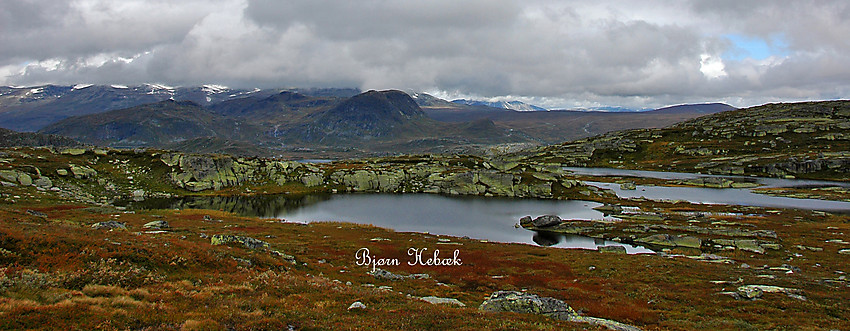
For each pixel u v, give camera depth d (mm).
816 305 35188
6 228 30406
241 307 23797
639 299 39219
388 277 45969
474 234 96938
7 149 159875
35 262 26312
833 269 56406
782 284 44125
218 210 125688
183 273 31375
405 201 154125
